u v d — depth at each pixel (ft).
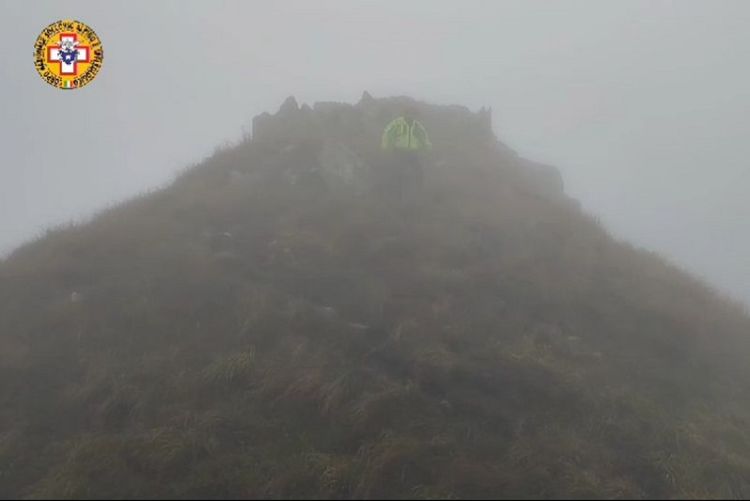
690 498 25.35
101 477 24.82
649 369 36.81
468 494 24.39
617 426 30.40
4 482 26.05
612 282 46.62
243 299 38.32
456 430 28.48
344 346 34.22
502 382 32.42
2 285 42.86
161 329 36.27
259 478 25.00
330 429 28.27
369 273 42.50
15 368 33.35
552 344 37.29
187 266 42.09
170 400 30.19
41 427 29.40
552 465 26.68
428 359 32.94
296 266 42.91
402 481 24.97
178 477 25.00
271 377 30.91
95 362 33.37
